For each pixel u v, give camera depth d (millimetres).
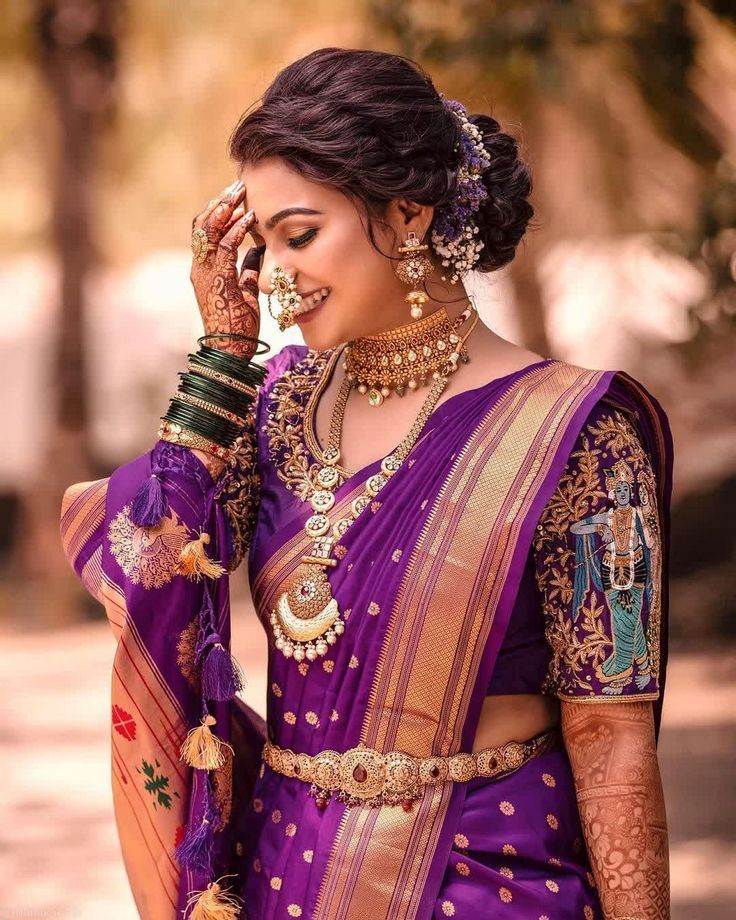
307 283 2514
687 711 9539
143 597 2543
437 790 2443
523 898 2426
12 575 18406
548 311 13914
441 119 2547
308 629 2477
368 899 2408
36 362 21266
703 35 8750
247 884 2553
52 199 17766
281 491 2627
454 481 2467
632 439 2508
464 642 2418
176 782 2576
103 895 6383
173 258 21469
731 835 6711
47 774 8812
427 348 2635
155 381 20328
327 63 2523
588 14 7719
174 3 15164
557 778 2535
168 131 16750
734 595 12141
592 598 2455
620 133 11203
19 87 18047
